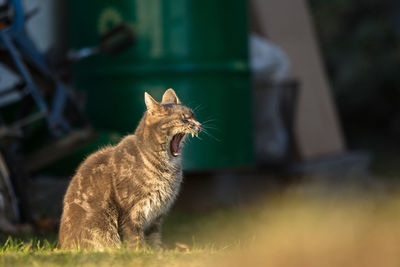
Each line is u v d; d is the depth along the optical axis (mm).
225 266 6352
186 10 13211
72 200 7727
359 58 26844
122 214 7691
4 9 10227
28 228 9820
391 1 27812
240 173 15164
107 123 13562
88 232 7508
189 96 13258
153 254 6789
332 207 14188
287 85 16375
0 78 12797
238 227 11188
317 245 6711
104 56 13492
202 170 13328
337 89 27219
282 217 12305
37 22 14164
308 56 19188
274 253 6625
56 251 7023
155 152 7773
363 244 6602
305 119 18531
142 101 13281
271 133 16125
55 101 11117
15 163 10547
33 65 11242
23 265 6203
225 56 13539
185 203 13883
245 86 14086
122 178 7668
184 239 9969
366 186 17750
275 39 18141
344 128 28938
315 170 16859
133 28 12812
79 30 13977
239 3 13875
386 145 28234
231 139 13609
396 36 26938
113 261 6410
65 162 12422
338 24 27359
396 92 27453
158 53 13211
